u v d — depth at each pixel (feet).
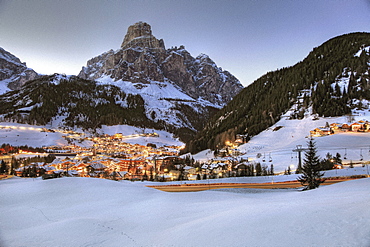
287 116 526.98
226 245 39.78
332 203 53.16
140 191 121.08
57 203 103.96
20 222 81.87
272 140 447.01
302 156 309.63
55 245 56.44
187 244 44.37
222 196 109.40
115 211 87.15
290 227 41.29
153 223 68.13
